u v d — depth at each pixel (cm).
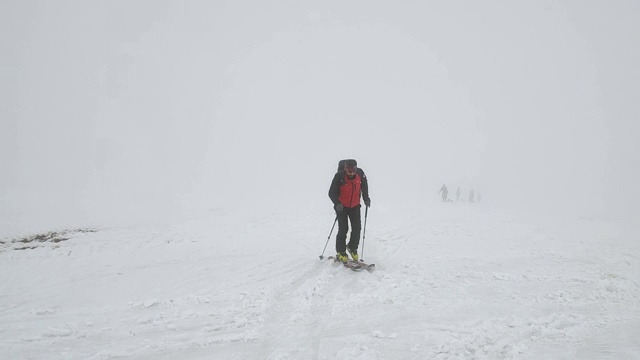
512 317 440
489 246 965
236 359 361
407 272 687
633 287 580
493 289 567
